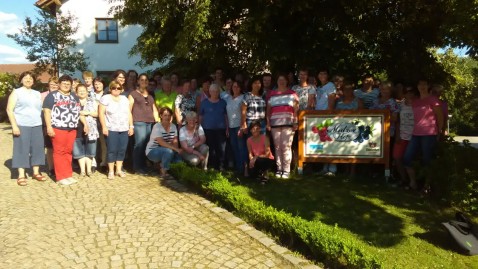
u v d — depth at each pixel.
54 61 16.69
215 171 7.15
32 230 4.70
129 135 7.09
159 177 7.04
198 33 7.65
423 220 5.23
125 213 5.27
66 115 6.43
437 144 6.18
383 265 3.66
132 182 6.70
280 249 4.39
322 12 9.03
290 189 6.33
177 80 8.21
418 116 6.12
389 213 5.43
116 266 3.91
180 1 8.26
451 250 4.47
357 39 10.16
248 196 5.78
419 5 8.63
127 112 6.97
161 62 11.63
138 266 3.92
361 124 6.85
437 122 6.04
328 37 9.54
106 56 20.59
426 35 9.98
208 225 4.97
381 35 10.25
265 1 8.01
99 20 20.41
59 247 4.29
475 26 5.38
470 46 5.97
